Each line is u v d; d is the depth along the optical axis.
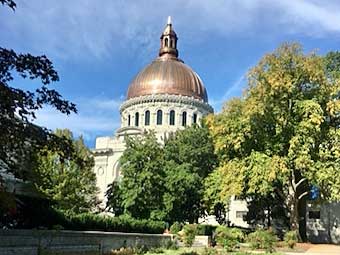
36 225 23.98
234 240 35.22
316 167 39.06
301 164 38.81
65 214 26.52
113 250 27.73
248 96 43.16
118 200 48.03
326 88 41.94
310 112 40.06
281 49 42.22
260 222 54.88
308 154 39.66
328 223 51.41
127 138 48.81
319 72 41.56
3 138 11.81
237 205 64.25
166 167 48.97
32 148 13.11
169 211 46.38
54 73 13.19
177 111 94.12
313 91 42.19
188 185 48.50
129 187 46.16
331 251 34.62
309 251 34.06
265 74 41.66
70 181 42.12
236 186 40.38
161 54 107.00
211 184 48.00
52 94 13.29
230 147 43.78
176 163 54.28
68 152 13.59
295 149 39.53
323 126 42.06
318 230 51.53
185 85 97.50
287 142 41.22
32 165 13.95
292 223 42.16
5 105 11.66
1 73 12.31
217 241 36.88
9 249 19.17
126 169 46.41
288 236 37.34
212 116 45.12
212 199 48.75
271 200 50.44
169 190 47.28
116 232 29.39
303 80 42.12
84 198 46.84
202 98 99.75
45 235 21.55
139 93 97.44
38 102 12.89
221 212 56.00
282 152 41.62
